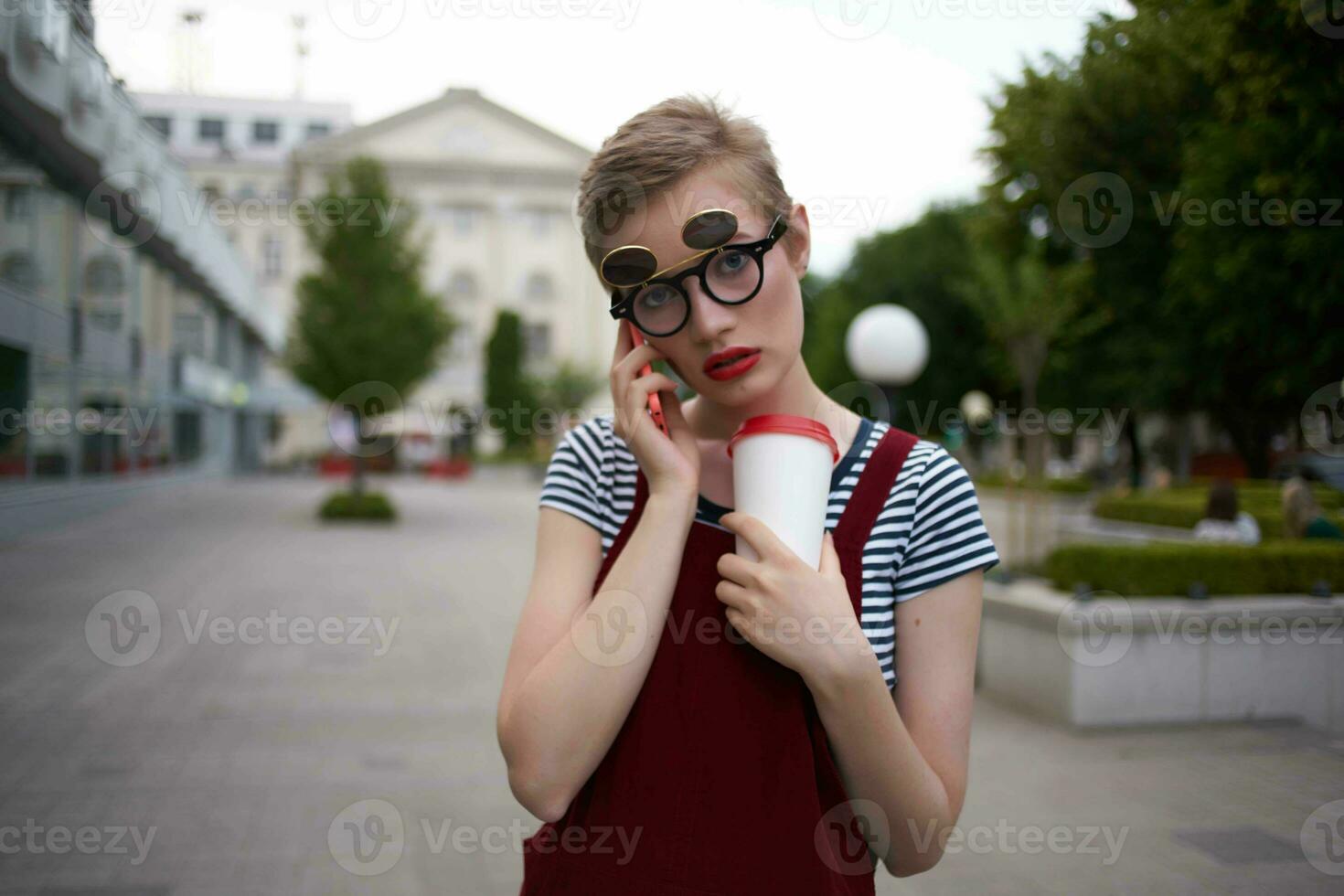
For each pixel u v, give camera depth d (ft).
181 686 16.85
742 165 2.90
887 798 2.86
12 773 12.31
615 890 2.82
